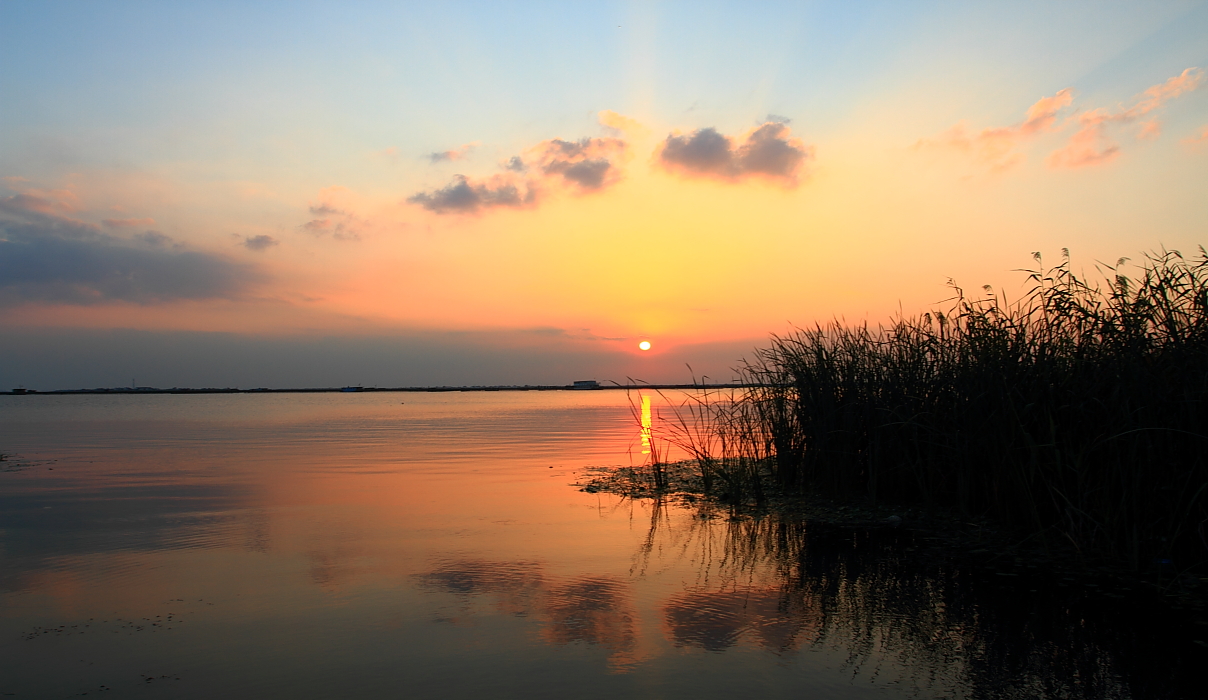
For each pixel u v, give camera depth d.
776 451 11.03
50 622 5.39
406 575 6.62
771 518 9.09
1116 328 6.95
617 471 14.14
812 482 10.44
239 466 15.36
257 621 5.39
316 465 15.54
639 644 4.91
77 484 12.65
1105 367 7.00
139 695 4.17
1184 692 4.15
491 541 7.97
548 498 10.88
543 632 5.14
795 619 5.39
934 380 9.00
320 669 4.52
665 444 20.33
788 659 4.64
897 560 6.99
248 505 10.34
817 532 8.25
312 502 10.60
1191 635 4.99
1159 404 6.45
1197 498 6.18
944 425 8.68
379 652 4.79
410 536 8.24
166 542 8.00
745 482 11.29
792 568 6.77
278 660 4.66
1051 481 7.31
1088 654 4.68
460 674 4.44
